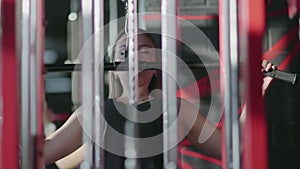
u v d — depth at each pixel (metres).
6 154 1.03
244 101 1.08
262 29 1.04
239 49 1.05
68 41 3.07
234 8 1.05
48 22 3.07
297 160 3.22
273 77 1.52
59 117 3.01
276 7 3.19
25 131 1.04
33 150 1.04
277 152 3.25
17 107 1.03
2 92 1.02
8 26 1.02
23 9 1.04
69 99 3.03
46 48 3.07
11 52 1.02
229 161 1.05
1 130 1.02
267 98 3.20
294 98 3.21
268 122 3.20
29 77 1.04
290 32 3.20
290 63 3.20
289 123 3.23
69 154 1.46
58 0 3.08
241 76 1.05
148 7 2.93
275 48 3.20
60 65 1.26
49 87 3.02
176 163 1.07
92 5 1.04
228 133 1.05
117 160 1.37
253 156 1.04
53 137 1.45
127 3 1.24
